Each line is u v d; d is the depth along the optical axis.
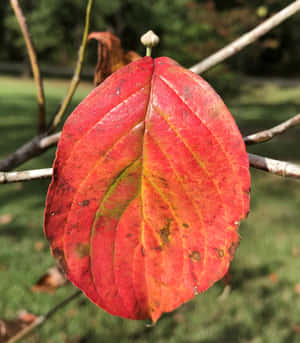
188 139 0.09
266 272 0.96
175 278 0.10
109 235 0.10
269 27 0.15
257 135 0.12
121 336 0.76
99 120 0.09
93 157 0.09
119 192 0.10
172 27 3.87
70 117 0.09
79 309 0.81
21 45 5.67
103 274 0.10
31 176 0.12
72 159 0.09
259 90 4.55
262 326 0.78
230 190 0.09
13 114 2.84
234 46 0.16
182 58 3.01
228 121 0.09
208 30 2.82
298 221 1.21
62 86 4.86
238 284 0.92
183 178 0.10
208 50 2.93
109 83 0.10
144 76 0.10
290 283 0.92
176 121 0.09
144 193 0.10
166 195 0.10
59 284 0.21
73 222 0.10
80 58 0.17
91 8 0.16
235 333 0.77
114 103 0.09
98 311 0.81
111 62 0.16
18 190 1.38
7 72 6.26
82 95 4.02
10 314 0.75
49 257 0.96
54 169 0.09
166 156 0.09
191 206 0.10
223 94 3.43
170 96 0.09
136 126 0.09
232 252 0.09
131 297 0.10
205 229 0.10
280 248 1.05
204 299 0.87
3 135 2.12
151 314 0.10
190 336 0.76
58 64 7.18
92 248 0.10
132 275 0.10
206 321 0.80
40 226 1.12
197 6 2.91
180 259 0.10
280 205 1.33
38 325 0.22
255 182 1.56
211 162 0.09
